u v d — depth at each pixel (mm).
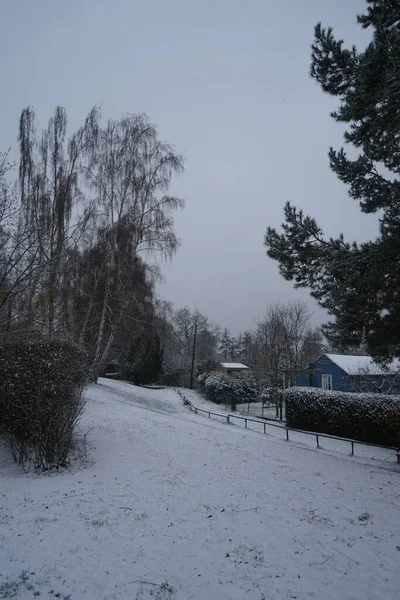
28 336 10781
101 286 22062
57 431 9039
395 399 16500
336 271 11992
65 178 20875
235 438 13945
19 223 12141
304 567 4918
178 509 6719
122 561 4953
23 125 20984
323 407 19078
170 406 28156
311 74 10805
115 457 10164
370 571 4848
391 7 9570
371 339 11461
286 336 30109
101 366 24797
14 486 7723
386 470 11172
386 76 8898
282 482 8523
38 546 5285
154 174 22953
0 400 9164
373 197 12242
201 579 4609
